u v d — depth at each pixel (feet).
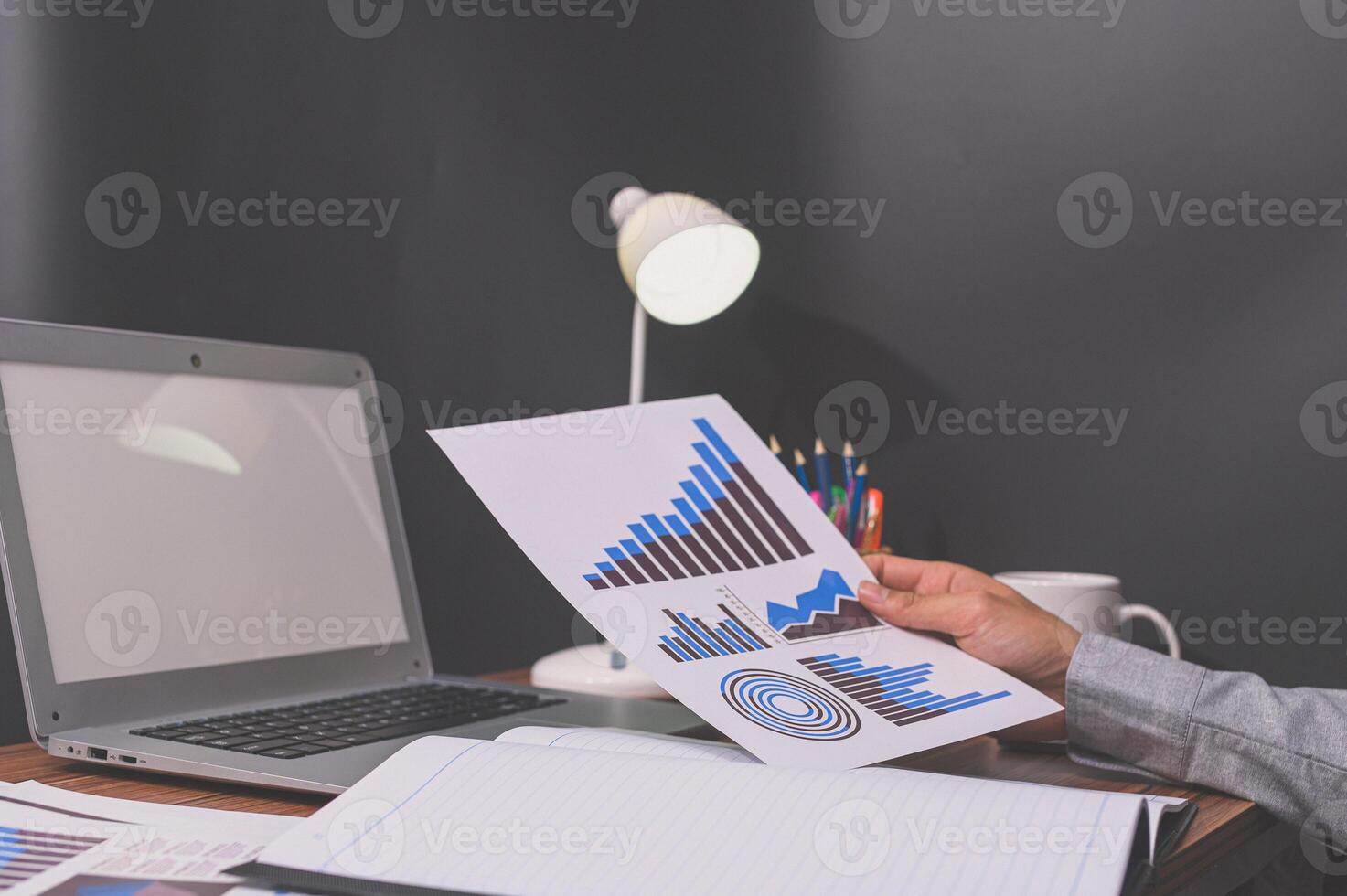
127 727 2.07
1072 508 3.34
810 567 2.20
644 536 1.98
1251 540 3.03
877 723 1.71
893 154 3.73
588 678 2.98
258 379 2.72
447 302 4.53
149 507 2.33
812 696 1.74
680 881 1.13
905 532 3.67
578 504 1.95
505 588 4.36
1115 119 3.28
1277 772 1.79
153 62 4.27
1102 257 3.30
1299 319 2.97
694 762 1.39
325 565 2.73
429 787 1.36
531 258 4.40
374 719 2.19
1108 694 1.94
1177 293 3.17
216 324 4.35
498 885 1.15
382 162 4.53
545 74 4.40
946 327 3.60
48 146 4.15
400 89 4.54
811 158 3.91
